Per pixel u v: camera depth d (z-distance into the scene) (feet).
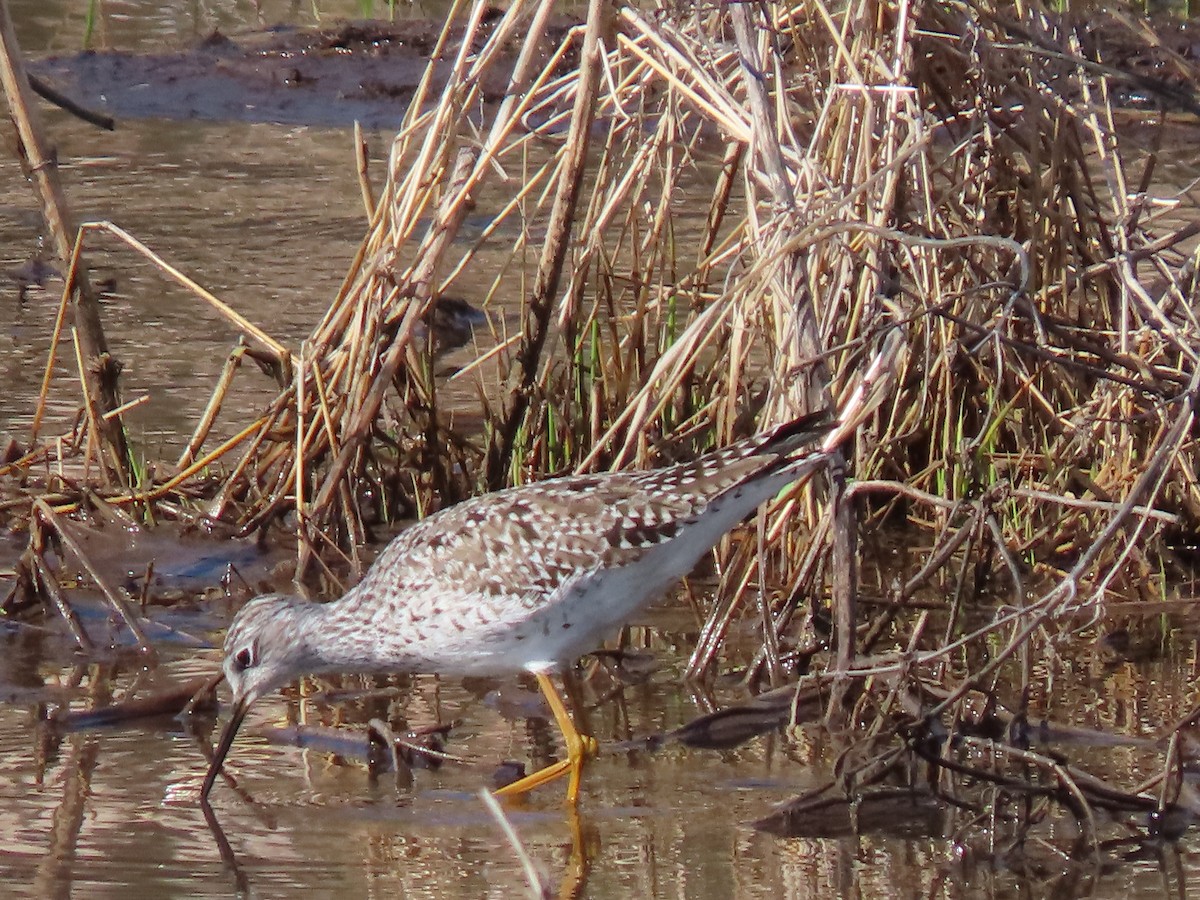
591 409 45.88
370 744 34.47
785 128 39.55
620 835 30.48
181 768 33.37
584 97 42.60
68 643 39.55
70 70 92.58
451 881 28.27
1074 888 28.37
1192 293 43.73
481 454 47.70
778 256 35.60
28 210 74.28
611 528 33.83
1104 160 42.47
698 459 34.65
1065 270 42.91
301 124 88.33
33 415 51.98
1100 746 34.32
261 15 102.78
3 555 43.86
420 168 42.96
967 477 43.29
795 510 41.32
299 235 71.15
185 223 72.13
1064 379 45.55
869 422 45.03
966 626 40.93
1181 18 79.05
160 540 44.75
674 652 40.32
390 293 43.45
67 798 31.60
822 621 39.52
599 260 45.96
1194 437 43.78
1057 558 44.45
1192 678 38.24
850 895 27.96
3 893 27.35
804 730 35.68
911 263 39.86
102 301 63.00
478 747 34.88
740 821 31.14
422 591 34.45
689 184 69.31
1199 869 29.19
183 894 27.48
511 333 59.06
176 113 89.66
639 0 50.16
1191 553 45.34
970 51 39.75
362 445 44.91
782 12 43.21
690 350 41.16
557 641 34.32
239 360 46.16
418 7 103.40
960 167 43.93
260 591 42.80
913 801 31.83
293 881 28.09
